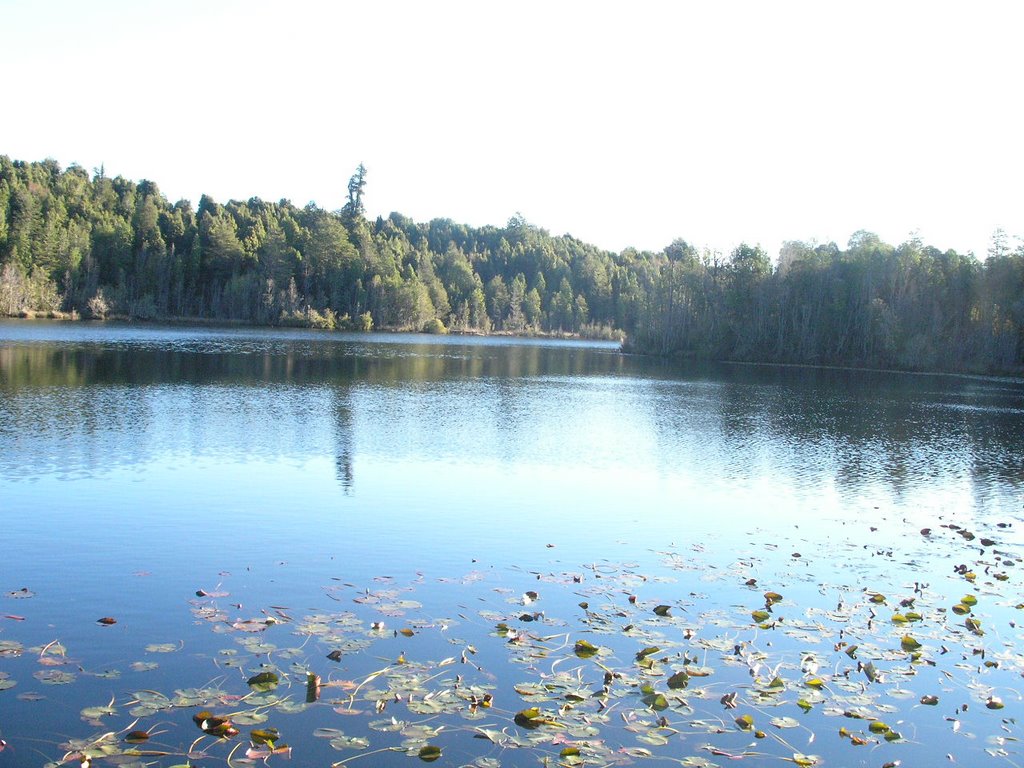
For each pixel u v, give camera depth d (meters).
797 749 9.29
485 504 21.09
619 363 93.38
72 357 58.56
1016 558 17.92
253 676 10.39
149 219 147.00
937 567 16.94
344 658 11.06
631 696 10.32
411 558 16.03
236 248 147.75
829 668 11.49
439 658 11.19
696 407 48.00
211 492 20.84
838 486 25.73
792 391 61.97
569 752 8.91
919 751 9.41
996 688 11.08
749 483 25.69
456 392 50.50
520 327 171.12
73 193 154.00
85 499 19.55
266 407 38.09
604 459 28.97
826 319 105.25
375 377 57.97
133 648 11.16
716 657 11.66
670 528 19.50
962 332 96.88
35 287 121.31
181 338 92.12
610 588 14.62
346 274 153.62
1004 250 95.19
